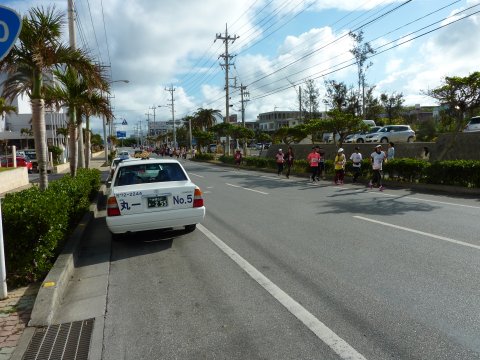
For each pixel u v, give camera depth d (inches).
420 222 322.3
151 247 271.1
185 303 171.9
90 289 195.3
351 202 444.8
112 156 2062.0
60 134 2036.2
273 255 239.0
